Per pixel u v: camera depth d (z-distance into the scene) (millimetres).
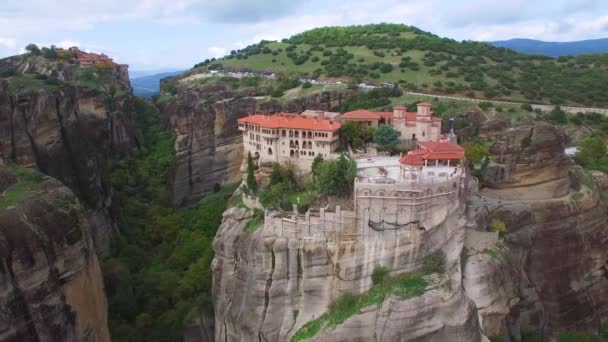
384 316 55594
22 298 51344
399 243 59219
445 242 61219
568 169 86938
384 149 81500
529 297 72688
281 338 61812
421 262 59469
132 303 80938
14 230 52562
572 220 79250
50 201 60406
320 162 75750
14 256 51281
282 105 124125
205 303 77500
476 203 71812
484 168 84000
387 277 58750
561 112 119875
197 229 106000
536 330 72938
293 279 61938
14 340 50062
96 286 64812
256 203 71938
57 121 102625
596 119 122438
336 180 64875
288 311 62375
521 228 75312
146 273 91875
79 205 66062
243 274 65812
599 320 79625
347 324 56938
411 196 58594
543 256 76688
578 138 113812
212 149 133750
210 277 85375
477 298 61688
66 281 57562
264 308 63156
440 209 60125
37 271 53312
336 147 82562
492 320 61969
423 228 59438
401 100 117250
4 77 112562
